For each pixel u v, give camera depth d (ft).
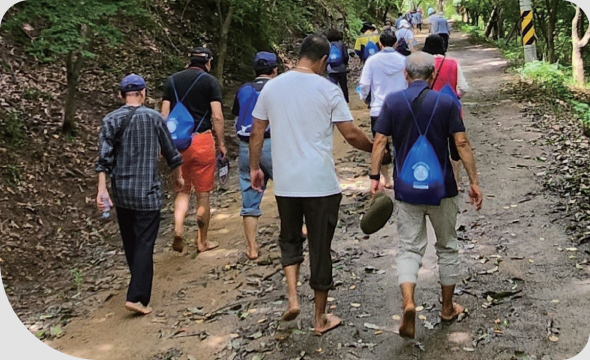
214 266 17.70
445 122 11.89
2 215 21.53
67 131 27.37
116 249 21.07
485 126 30.63
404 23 42.70
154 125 15.19
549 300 13.61
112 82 33.35
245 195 17.60
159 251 19.45
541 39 67.15
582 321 12.64
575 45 45.68
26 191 23.24
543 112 32.55
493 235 17.43
